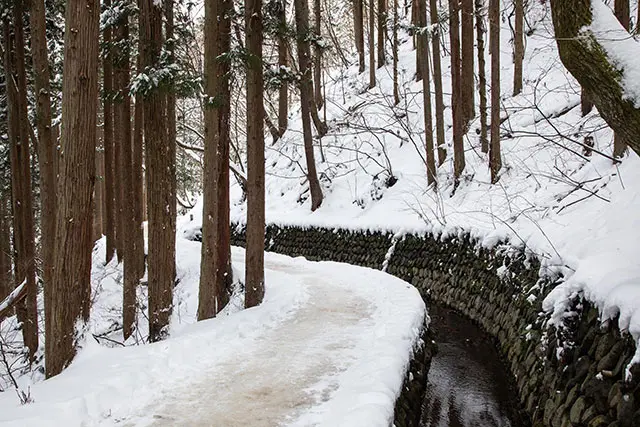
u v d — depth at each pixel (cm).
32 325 956
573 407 453
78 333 609
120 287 1473
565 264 635
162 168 827
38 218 1941
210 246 852
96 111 609
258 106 881
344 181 2033
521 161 1223
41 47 862
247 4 841
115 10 956
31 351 946
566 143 1195
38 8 858
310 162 1978
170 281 840
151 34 784
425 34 1524
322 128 2305
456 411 601
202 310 857
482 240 1054
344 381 517
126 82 1138
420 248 1343
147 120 820
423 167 1734
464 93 1716
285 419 433
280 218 2152
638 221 609
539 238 796
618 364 407
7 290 1672
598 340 455
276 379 532
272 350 636
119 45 946
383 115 2197
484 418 588
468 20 1638
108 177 1688
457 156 1442
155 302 824
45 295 754
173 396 490
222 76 852
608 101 413
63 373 550
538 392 571
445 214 1331
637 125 398
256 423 426
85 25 586
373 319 788
